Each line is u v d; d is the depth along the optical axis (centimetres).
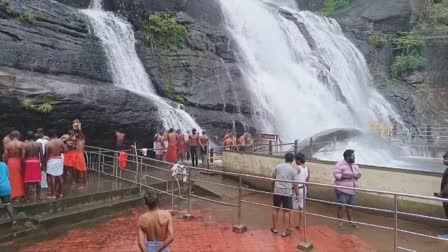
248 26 2845
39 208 938
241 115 2270
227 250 754
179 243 796
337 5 4322
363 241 802
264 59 2800
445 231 872
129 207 1093
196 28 2386
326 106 2848
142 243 497
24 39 1555
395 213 677
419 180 933
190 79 2191
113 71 1908
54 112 1426
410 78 3600
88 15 1909
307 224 924
